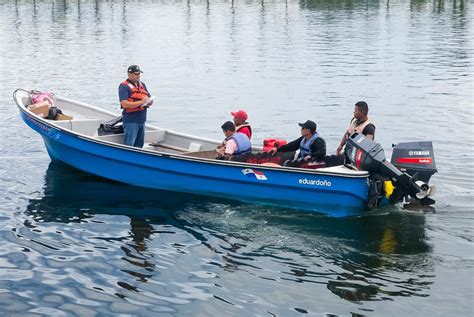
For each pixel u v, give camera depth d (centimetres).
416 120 1527
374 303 668
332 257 779
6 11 4847
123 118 1062
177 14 4788
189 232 857
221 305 668
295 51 2783
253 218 909
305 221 895
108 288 703
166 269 748
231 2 5903
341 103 1728
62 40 3161
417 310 653
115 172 1057
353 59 2533
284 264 761
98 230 862
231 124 989
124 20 4300
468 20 4244
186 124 1509
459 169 1129
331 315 646
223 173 960
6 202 965
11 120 1506
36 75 2153
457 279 717
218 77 2145
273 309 659
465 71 2211
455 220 887
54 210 934
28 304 670
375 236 838
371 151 877
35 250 795
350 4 5700
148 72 2245
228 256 784
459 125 1473
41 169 1136
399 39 3186
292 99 1783
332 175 890
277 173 923
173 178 1005
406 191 867
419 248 800
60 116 1215
